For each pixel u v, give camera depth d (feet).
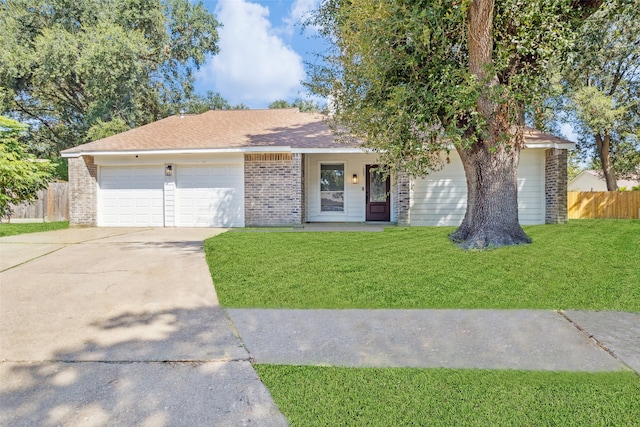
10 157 32.35
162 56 76.02
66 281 16.58
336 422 6.66
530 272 16.37
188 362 9.08
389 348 9.82
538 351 9.46
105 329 11.23
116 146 39.88
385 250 22.13
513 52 20.13
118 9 69.72
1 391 7.74
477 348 9.73
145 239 29.12
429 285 15.31
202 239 29.01
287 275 17.20
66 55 62.75
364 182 43.55
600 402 7.10
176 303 13.70
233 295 14.61
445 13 17.97
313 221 43.91
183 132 44.93
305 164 42.73
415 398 7.35
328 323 11.73
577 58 25.85
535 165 38.09
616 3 22.71
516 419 6.64
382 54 18.80
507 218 21.75
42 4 68.64
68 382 8.11
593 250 19.95
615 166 70.28
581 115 57.98
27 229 37.27
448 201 39.24
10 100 70.23
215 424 6.65
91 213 40.29
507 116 19.48
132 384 8.03
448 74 18.19
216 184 39.73
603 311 12.33
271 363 9.00
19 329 11.18
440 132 21.86
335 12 24.16
